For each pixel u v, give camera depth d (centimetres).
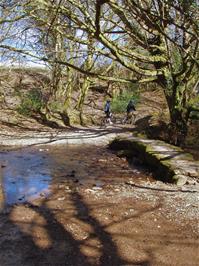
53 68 3019
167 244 672
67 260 618
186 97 1723
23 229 730
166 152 1313
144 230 727
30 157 1527
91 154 1633
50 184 1081
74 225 751
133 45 1927
